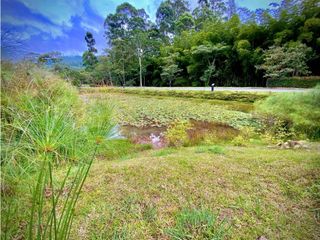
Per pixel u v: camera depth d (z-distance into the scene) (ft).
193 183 5.58
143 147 12.01
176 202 4.83
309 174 6.01
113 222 4.13
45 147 2.05
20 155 2.15
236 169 6.41
